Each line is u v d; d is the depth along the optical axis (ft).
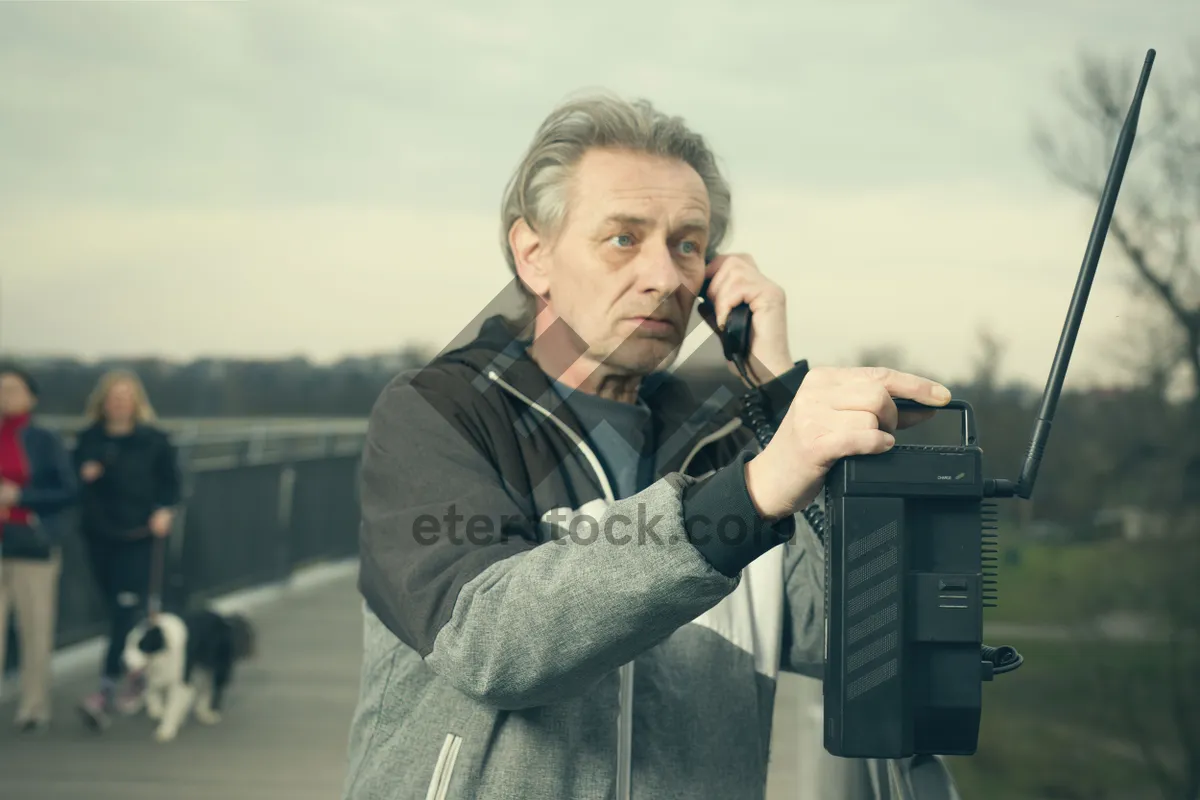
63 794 18.01
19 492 20.17
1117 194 3.55
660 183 4.86
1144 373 46.75
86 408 21.76
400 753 4.41
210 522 30.27
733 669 4.66
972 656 3.31
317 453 39.68
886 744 3.25
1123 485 48.29
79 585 25.54
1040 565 50.96
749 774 4.62
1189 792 51.39
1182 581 48.93
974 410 3.42
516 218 5.04
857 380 3.30
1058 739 52.65
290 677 26.86
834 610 3.30
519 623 3.65
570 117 4.96
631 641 3.60
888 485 3.27
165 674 21.56
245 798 18.15
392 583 4.09
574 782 4.29
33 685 21.29
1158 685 51.44
